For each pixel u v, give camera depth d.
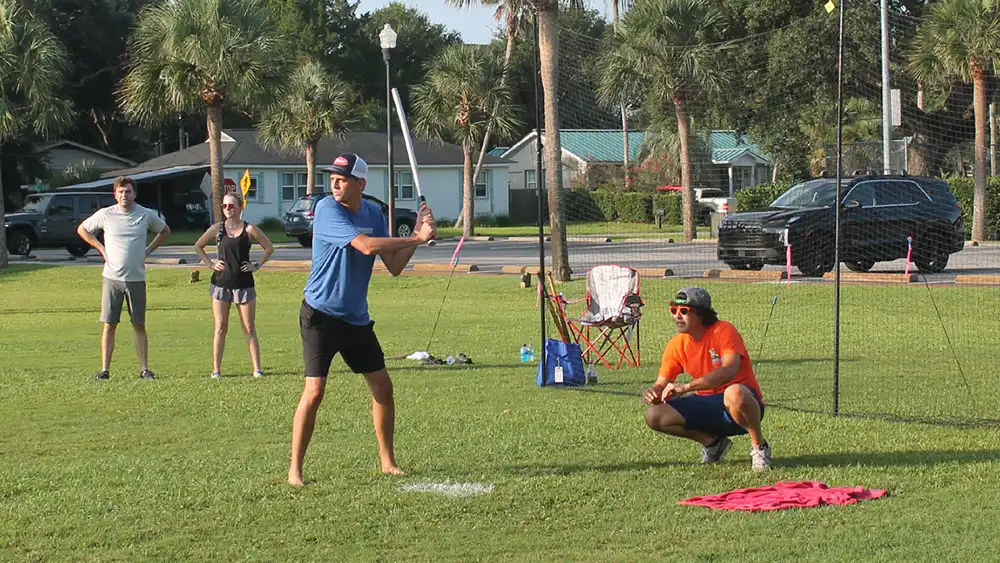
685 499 6.44
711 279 20.86
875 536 5.61
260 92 32.84
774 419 8.86
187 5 32.25
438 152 57.88
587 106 22.16
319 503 6.44
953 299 17.94
